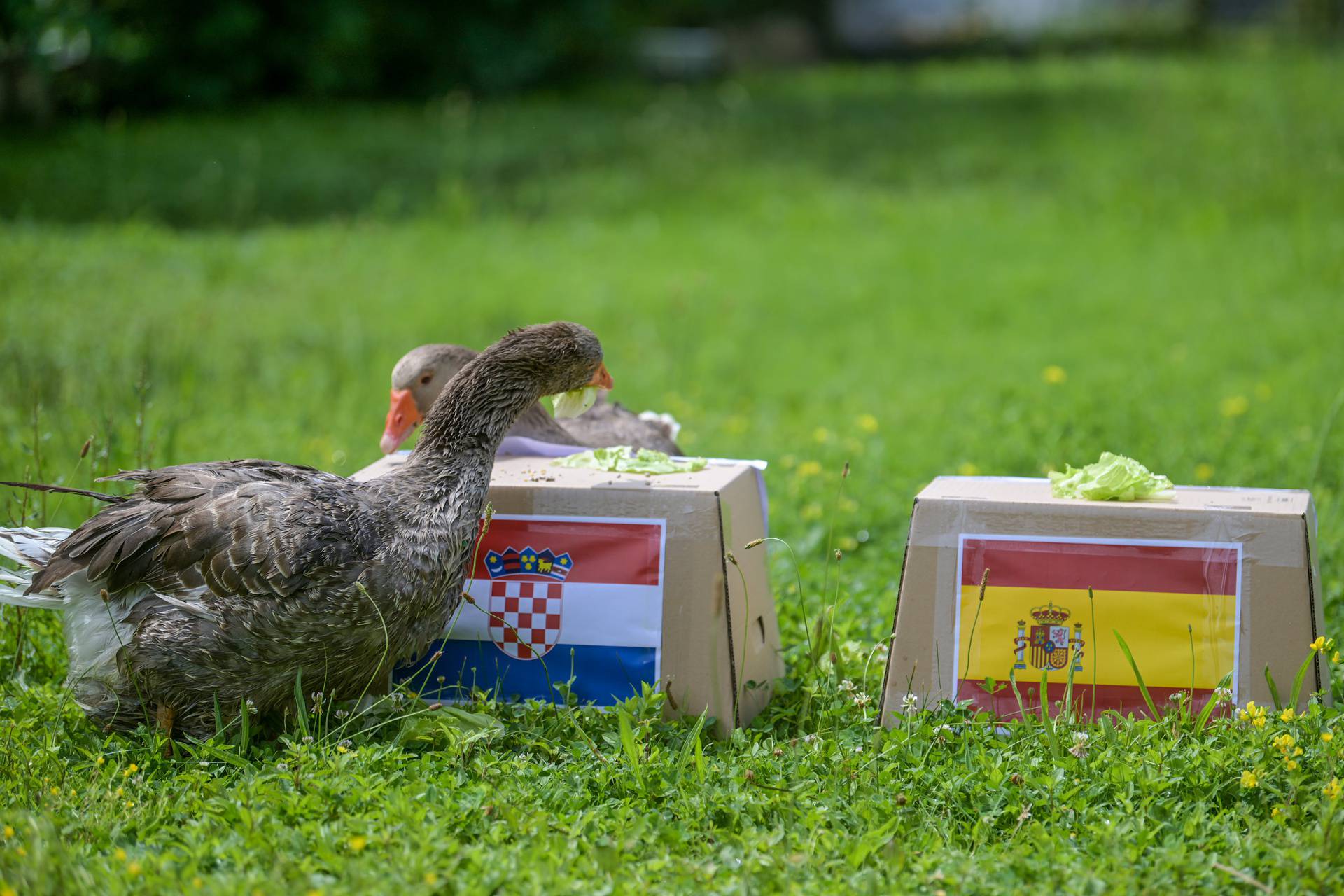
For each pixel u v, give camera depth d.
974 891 3.85
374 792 4.35
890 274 16.41
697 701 5.06
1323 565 6.83
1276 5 43.25
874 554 7.40
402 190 19.77
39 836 3.91
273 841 4.02
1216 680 4.90
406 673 5.34
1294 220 18.30
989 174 21.70
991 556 5.04
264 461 5.10
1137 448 8.82
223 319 12.73
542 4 29.27
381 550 4.75
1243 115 24.14
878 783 4.49
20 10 21.16
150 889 3.77
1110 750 4.63
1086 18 40.78
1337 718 4.71
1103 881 3.84
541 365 5.13
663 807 4.39
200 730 4.87
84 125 22.38
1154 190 20.06
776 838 4.11
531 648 5.20
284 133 22.94
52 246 14.77
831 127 24.83
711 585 5.09
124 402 9.29
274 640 4.68
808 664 5.61
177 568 4.70
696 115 25.94
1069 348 12.85
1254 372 11.68
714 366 12.55
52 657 5.75
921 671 5.05
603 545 5.16
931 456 9.23
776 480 8.63
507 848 4.02
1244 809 4.30
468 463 5.01
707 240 18.02
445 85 28.17
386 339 12.69
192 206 18.17
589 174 21.36
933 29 41.41
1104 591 4.97
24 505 5.82
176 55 25.14
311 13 25.70
